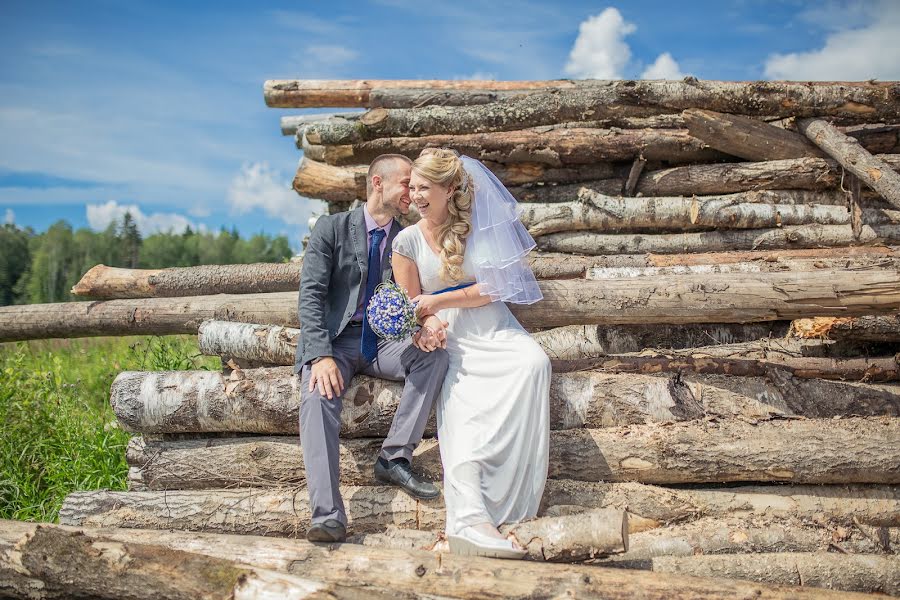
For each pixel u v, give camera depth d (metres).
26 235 87.94
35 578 2.96
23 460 5.32
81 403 6.58
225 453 3.91
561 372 4.03
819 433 3.58
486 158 5.74
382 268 3.82
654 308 3.87
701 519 3.56
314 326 3.56
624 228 5.47
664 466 3.60
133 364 7.21
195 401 3.91
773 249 5.25
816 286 3.69
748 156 5.52
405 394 3.58
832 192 5.46
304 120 8.70
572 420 3.80
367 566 3.05
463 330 3.72
